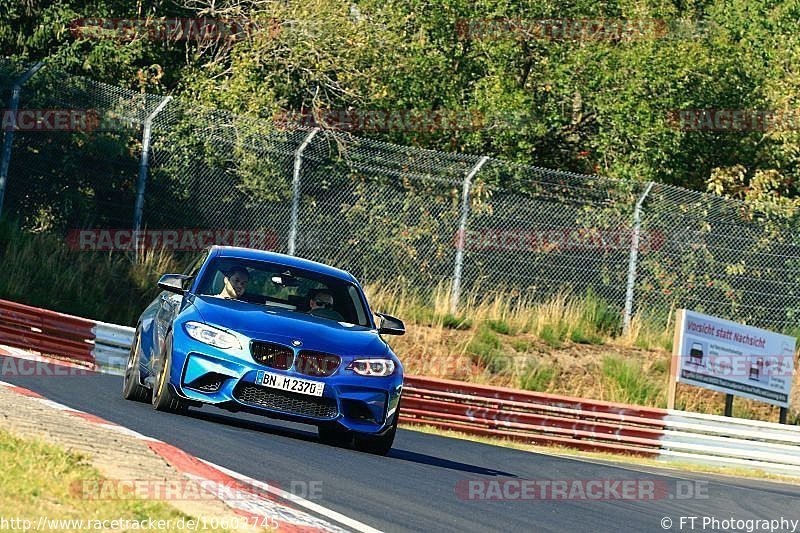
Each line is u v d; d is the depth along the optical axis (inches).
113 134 2849.4
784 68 4065.0
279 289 1515.7
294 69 3405.5
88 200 2827.3
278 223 2957.7
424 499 1137.4
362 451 1446.9
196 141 2930.6
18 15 3235.7
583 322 2967.5
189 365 1359.5
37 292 2610.7
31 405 1200.8
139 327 1600.6
